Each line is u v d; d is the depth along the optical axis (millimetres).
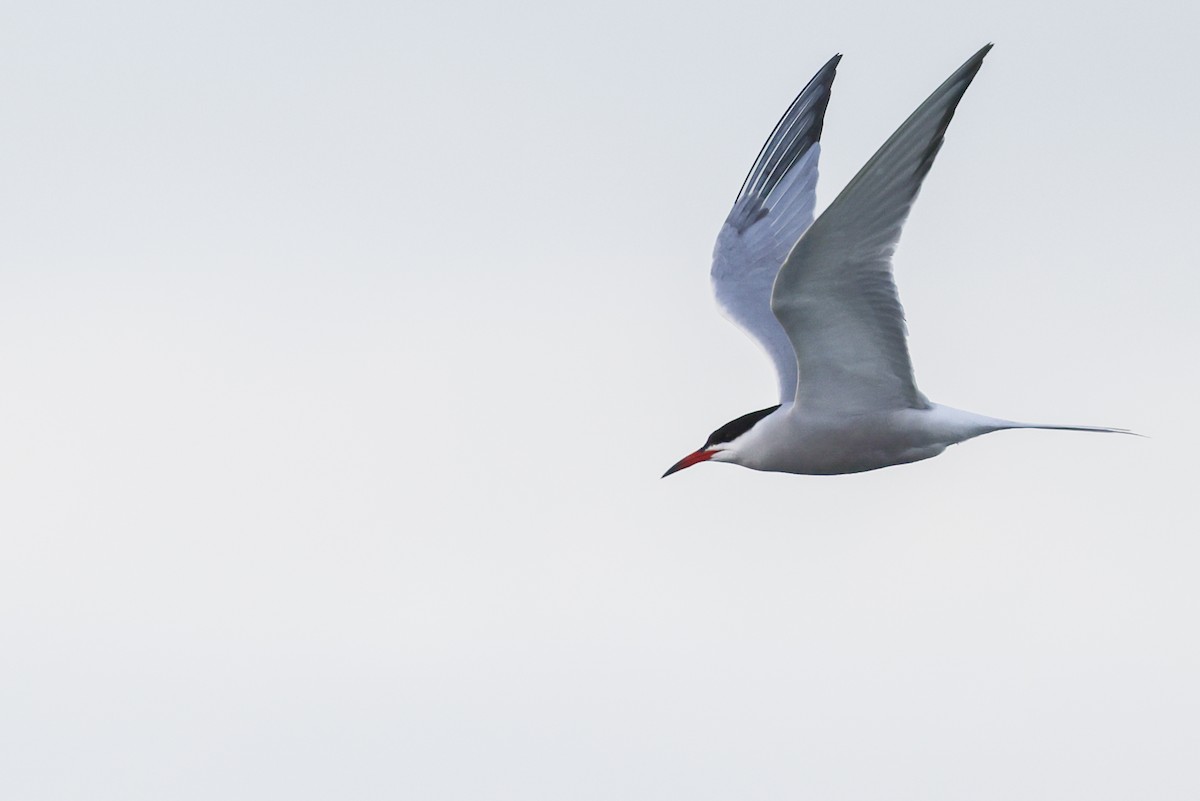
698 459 12281
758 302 13594
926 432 11602
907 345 11148
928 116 10133
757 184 14453
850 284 10883
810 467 12062
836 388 11594
